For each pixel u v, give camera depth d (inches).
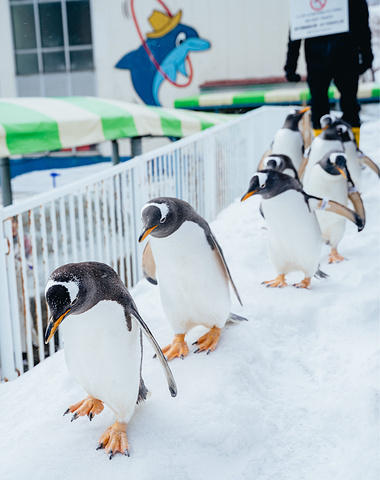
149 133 318.0
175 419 95.6
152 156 202.7
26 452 89.7
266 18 627.8
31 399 113.6
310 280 161.8
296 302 148.3
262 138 361.1
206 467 87.3
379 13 709.9
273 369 120.6
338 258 181.3
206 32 643.5
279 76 637.3
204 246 110.8
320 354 126.4
